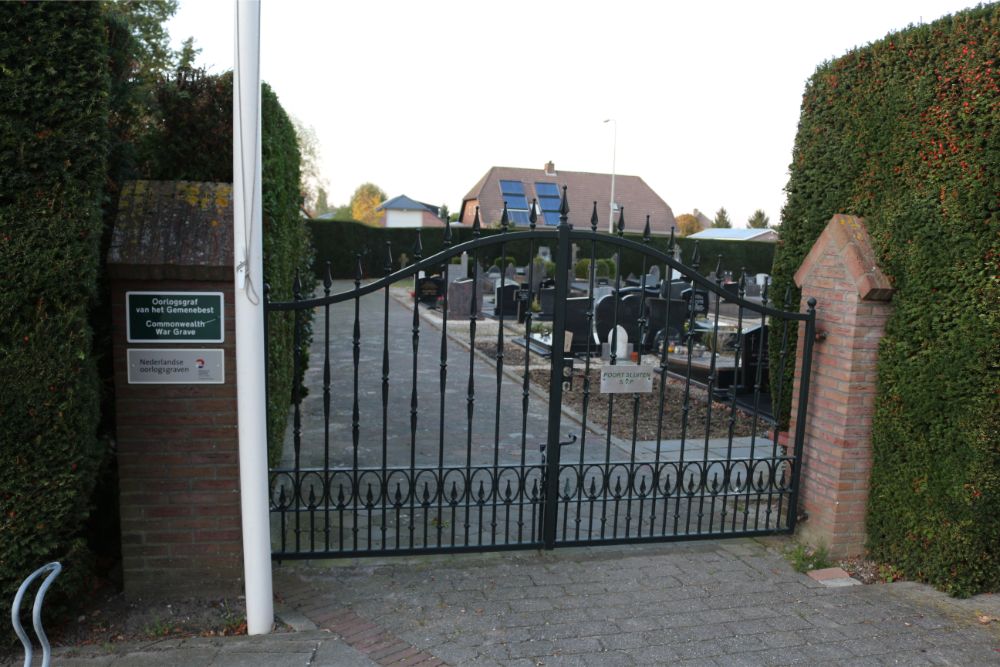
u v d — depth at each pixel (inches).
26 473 129.4
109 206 162.4
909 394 172.6
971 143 155.9
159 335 148.0
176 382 149.9
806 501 199.9
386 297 169.8
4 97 123.0
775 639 147.6
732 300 191.3
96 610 150.8
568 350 473.1
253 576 143.5
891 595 169.5
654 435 316.2
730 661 138.7
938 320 165.0
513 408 357.7
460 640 144.0
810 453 197.9
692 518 221.6
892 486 179.9
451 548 184.7
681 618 155.9
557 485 188.1
